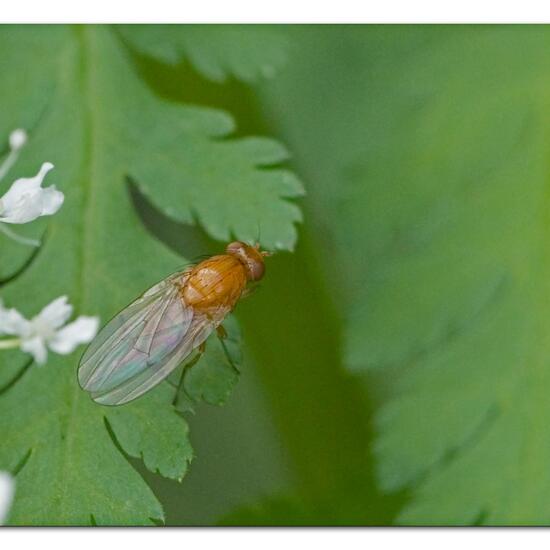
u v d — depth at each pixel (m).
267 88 0.10
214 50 0.09
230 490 0.09
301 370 0.09
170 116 0.09
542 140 0.09
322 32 0.10
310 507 0.09
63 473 0.08
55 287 0.09
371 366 0.09
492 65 0.10
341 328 0.09
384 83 0.10
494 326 0.09
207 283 0.08
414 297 0.09
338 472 0.09
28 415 0.08
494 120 0.09
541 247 0.09
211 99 0.09
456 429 0.09
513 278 0.09
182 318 0.08
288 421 0.09
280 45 0.09
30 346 0.08
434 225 0.09
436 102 0.10
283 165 0.09
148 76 0.09
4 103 0.09
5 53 0.09
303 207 0.09
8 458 0.08
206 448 0.09
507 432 0.09
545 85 0.09
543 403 0.09
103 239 0.09
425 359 0.09
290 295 0.09
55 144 0.09
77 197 0.09
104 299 0.09
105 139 0.09
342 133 0.10
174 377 0.08
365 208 0.09
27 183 0.08
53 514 0.08
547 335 0.09
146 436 0.08
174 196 0.09
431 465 0.09
